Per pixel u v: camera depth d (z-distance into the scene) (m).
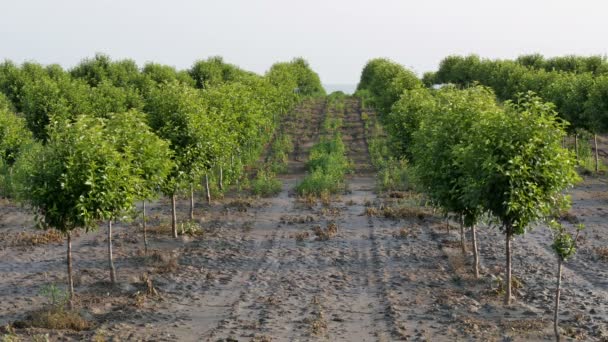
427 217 24.33
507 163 13.05
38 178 13.70
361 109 69.06
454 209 15.71
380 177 33.19
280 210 26.36
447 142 15.69
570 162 13.26
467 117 15.80
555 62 69.94
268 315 14.18
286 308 14.73
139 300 14.95
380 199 28.14
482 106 16.09
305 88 91.81
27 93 39.81
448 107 16.73
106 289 16.03
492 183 13.35
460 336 12.68
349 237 21.81
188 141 20.58
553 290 15.74
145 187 16.84
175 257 19.16
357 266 18.42
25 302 15.09
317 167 34.25
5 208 27.00
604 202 26.58
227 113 29.30
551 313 14.02
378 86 59.19
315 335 12.90
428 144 16.09
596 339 12.38
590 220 23.58
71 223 14.21
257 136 43.34
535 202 13.30
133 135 16.64
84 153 13.71
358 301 15.27
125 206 14.48
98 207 13.92
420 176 16.81
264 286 16.55
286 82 66.38
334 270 18.00
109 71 68.12
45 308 14.40
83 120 14.39
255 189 29.77
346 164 36.62
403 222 23.80
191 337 12.79
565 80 38.50
